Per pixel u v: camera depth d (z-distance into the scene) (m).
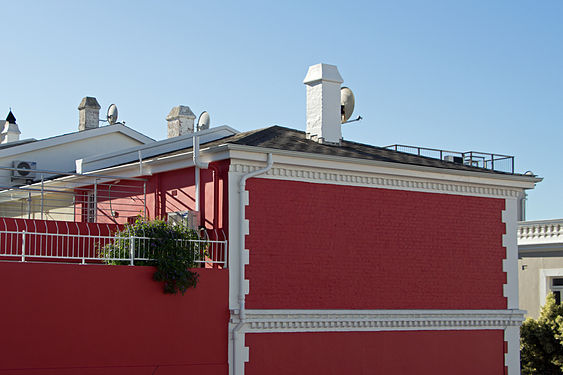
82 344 14.91
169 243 16.05
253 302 16.73
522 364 23.66
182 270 15.77
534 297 26.59
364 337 18.23
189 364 15.91
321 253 17.78
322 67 20.25
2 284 14.30
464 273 20.11
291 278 17.28
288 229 17.38
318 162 17.75
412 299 19.08
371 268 18.50
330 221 18.02
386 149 21.88
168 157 18.25
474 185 20.52
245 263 16.72
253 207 16.97
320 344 17.55
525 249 26.89
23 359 14.34
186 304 16.05
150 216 19.69
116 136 30.69
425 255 19.47
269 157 17.08
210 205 17.34
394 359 18.62
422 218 19.55
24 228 18.56
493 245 20.80
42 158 28.61
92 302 15.09
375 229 18.70
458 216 20.22
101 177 20.61
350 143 21.28
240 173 16.94
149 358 15.53
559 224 25.95
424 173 19.44
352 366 17.92
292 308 17.19
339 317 17.78
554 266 26.00
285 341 17.08
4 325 14.23
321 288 17.67
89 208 21.02
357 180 18.56
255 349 16.69
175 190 18.86
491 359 20.33
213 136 22.72
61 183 23.59
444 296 19.64
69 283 14.92
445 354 19.50
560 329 22.69
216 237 16.83
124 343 15.31
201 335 16.11
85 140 29.73
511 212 21.27
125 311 15.39
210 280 16.33
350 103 22.03
